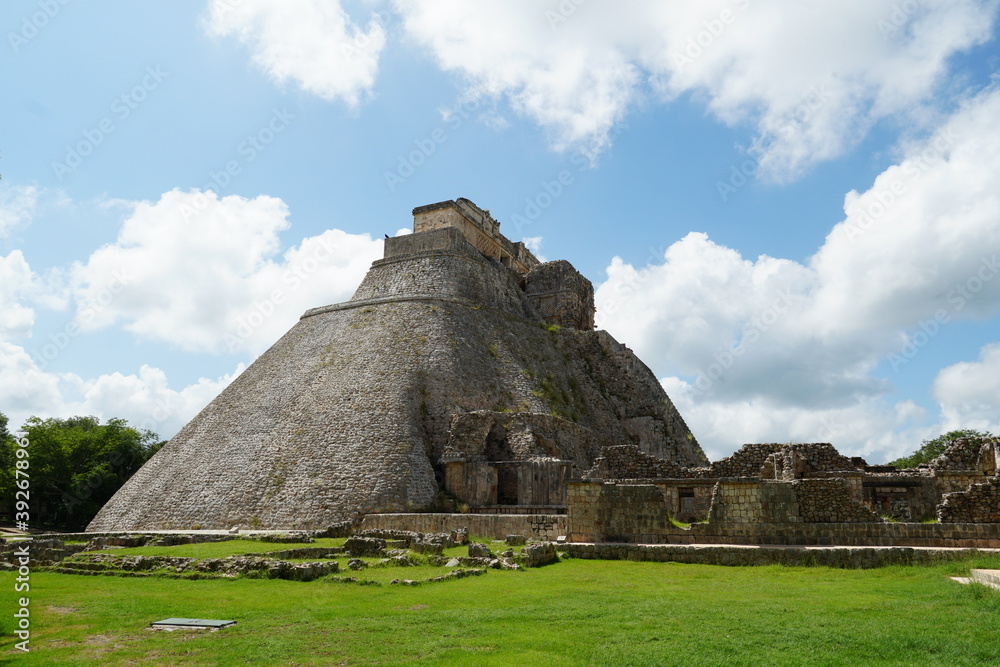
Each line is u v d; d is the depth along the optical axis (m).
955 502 19.23
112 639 9.47
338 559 18.95
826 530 17.64
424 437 36.56
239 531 29.53
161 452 40.62
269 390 41.22
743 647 8.52
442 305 46.50
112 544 23.11
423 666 7.90
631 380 50.84
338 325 46.59
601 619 10.30
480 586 13.88
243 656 8.48
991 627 9.02
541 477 32.97
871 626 9.30
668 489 30.16
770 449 29.47
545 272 59.97
